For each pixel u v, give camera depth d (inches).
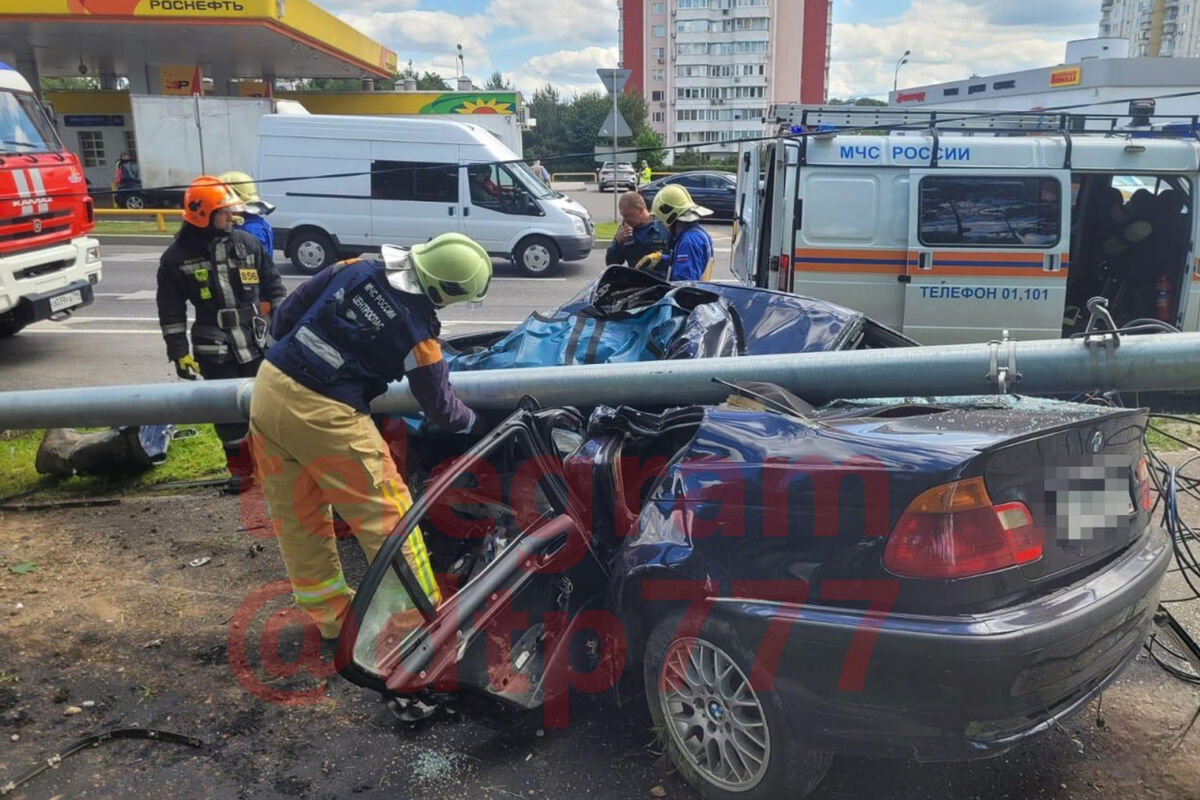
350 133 560.1
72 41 920.3
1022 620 90.7
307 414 127.0
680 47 3786.9
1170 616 128.5
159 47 961.5
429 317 129.2
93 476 221.9
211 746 121.6
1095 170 277.4
